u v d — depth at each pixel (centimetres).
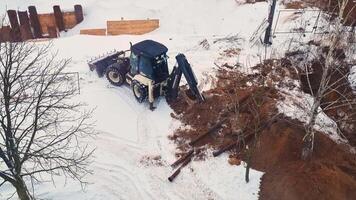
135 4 3036
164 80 2120
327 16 2620
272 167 1806
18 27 2788
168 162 1873
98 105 2141
